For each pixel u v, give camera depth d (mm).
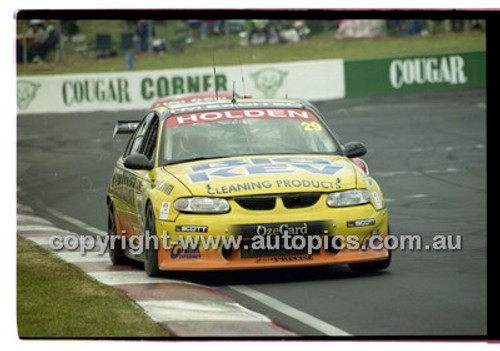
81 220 36781
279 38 98938
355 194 22016
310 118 24797
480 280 21859
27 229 33094
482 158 52844
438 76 89875
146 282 21906
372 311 18828
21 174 53875
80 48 95625
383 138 63531
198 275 23203
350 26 100125
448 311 18750
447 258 25078
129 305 19266
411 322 17906
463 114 74188
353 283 21688
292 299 20109
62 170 54938
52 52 94500
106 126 76438
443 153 55469
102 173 52875
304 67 88562
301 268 24031
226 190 21656
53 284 21797
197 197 21656
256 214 21438
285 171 22234
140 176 24250
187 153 23703
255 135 24094
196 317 18188
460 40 97250
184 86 88000
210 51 97500
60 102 87312
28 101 87188
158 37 97750
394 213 34781
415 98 86062
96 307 19188
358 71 89188
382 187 42844
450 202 37375
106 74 87688
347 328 17547
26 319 18422
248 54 96812
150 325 17656
